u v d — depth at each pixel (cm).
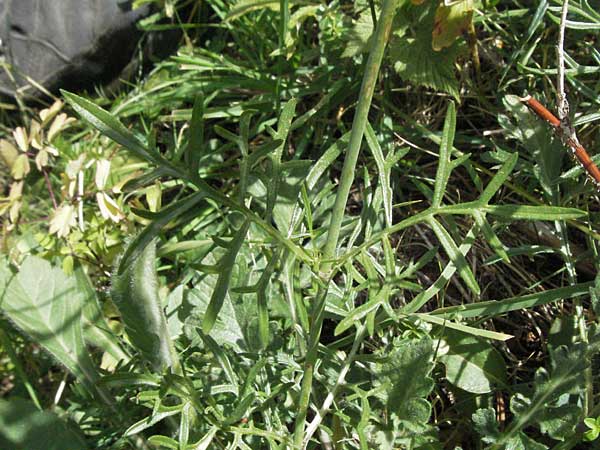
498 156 30
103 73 45
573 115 32
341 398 27
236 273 29
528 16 37
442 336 28
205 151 40
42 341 30
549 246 33
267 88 41
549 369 31
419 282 34
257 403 26
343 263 23
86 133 43
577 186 31
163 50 45
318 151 40
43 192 41
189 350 29
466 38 37
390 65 39
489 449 25
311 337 23
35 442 28
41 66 44
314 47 40
